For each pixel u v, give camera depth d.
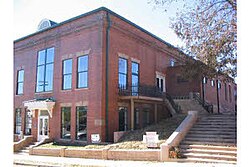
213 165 10.52
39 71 22.06
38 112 21.41
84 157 14.34
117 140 16.36
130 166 11.00
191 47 14.59
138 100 19.53
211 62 14.19
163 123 18.52
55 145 17.91
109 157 13.54
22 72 24.11
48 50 21.53
